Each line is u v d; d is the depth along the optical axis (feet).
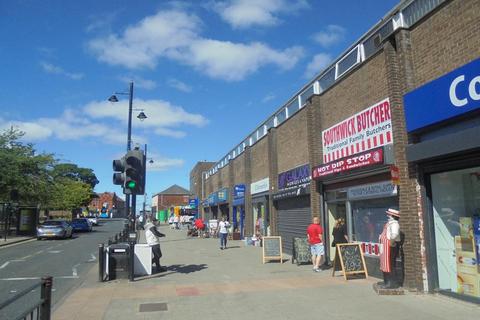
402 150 33.45
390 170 35.47
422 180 31.63
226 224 76.74
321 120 51.75
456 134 27.17
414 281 31.86
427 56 31.81
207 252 68.59
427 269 30.96
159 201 382.63
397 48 34.45
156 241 46.16
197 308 28.89
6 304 14.33
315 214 51.52
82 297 33.06
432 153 29.22
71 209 250.98
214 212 138.21
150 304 30.32
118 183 43.91
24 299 32.91
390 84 34.78
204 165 175.52
